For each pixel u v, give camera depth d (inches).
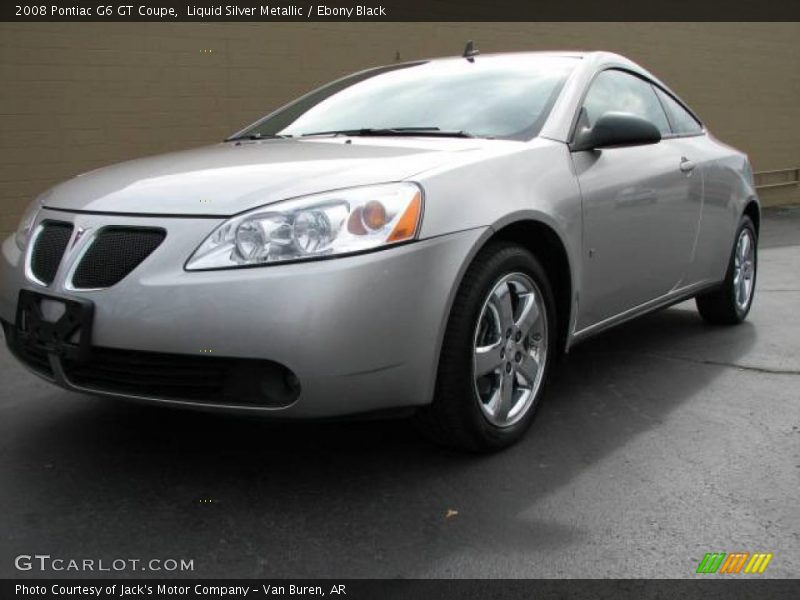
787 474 117.3
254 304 99.1
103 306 104.7
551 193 128.6
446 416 115.3
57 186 133.0
